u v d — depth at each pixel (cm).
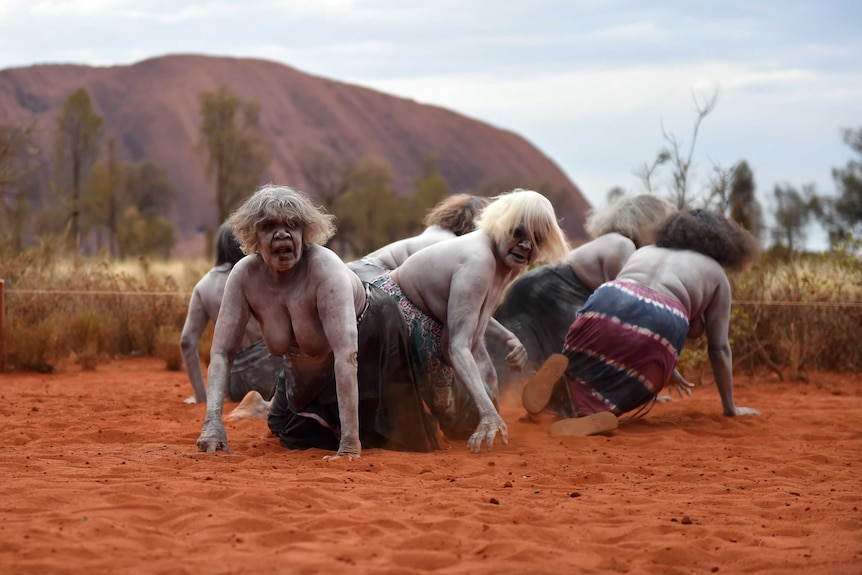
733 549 732
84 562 662
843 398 1755
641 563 698
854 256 2298
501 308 1498
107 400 1597
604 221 1521
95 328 2359
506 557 701
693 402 1677
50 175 11131
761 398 1748
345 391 1066
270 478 936
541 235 1177
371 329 1141
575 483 979
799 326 2169
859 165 6575
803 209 6203
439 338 1208
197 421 1380
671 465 1085
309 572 656
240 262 1103
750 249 1436
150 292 2575
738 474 1029
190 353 1559
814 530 791
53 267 2716
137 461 1023
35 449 1107
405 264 1226
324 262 1079
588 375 1328
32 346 2064
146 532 734
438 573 659
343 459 1053
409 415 1155
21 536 707
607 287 1344
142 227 10944
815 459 1125
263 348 1522
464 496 880
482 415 1143
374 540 727
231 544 714
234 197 11588
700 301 1388
